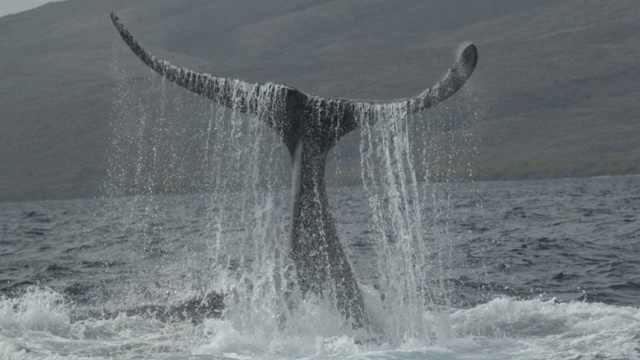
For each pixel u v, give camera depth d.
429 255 40.44
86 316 21.02
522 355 17.86
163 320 20.14
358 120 19.98
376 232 55.06
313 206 19.80
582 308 21.75
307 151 20.00
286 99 19.95
